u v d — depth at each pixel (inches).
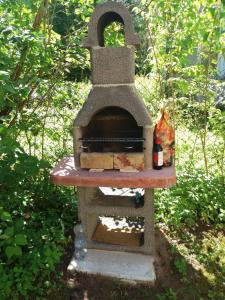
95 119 83.4
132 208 81.5
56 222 94.3
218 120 114.4
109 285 77.7
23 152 76.7
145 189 78.9
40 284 75.7
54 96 105.7
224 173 119.0
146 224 81.7
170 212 103.0
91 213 84.2
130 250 84.8
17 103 89.1
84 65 108.5
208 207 104.0
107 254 85.0
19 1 86.9
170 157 78.3
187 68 107.0
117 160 75.1
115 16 78.6
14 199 93.3
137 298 74.6
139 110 72.4
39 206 101.9
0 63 75.1
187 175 110.7
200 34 97.0
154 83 126.0
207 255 88.7
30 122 95.7
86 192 84.2
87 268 80.3
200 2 93.5
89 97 74.2
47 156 119.9
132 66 71.5
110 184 72.3
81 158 76.9
